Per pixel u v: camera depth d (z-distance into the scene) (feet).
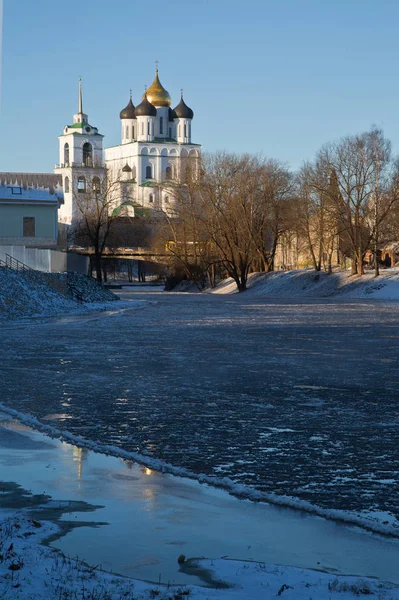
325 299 239.50
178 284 347.97
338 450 35.14
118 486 28.66
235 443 36.58
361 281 261.24
